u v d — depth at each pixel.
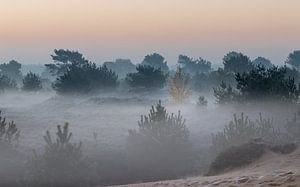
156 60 158.88
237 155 18.09
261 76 33.78
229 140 22.44
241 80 34.75
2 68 131.38
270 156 17.34
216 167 18.33
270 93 32.03
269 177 10.43
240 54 81.38
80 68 71.69
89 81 66.56
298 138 22.45
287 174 10.34
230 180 11.30
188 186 11.82
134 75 70.81
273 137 22.84
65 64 116.12
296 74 63.62
